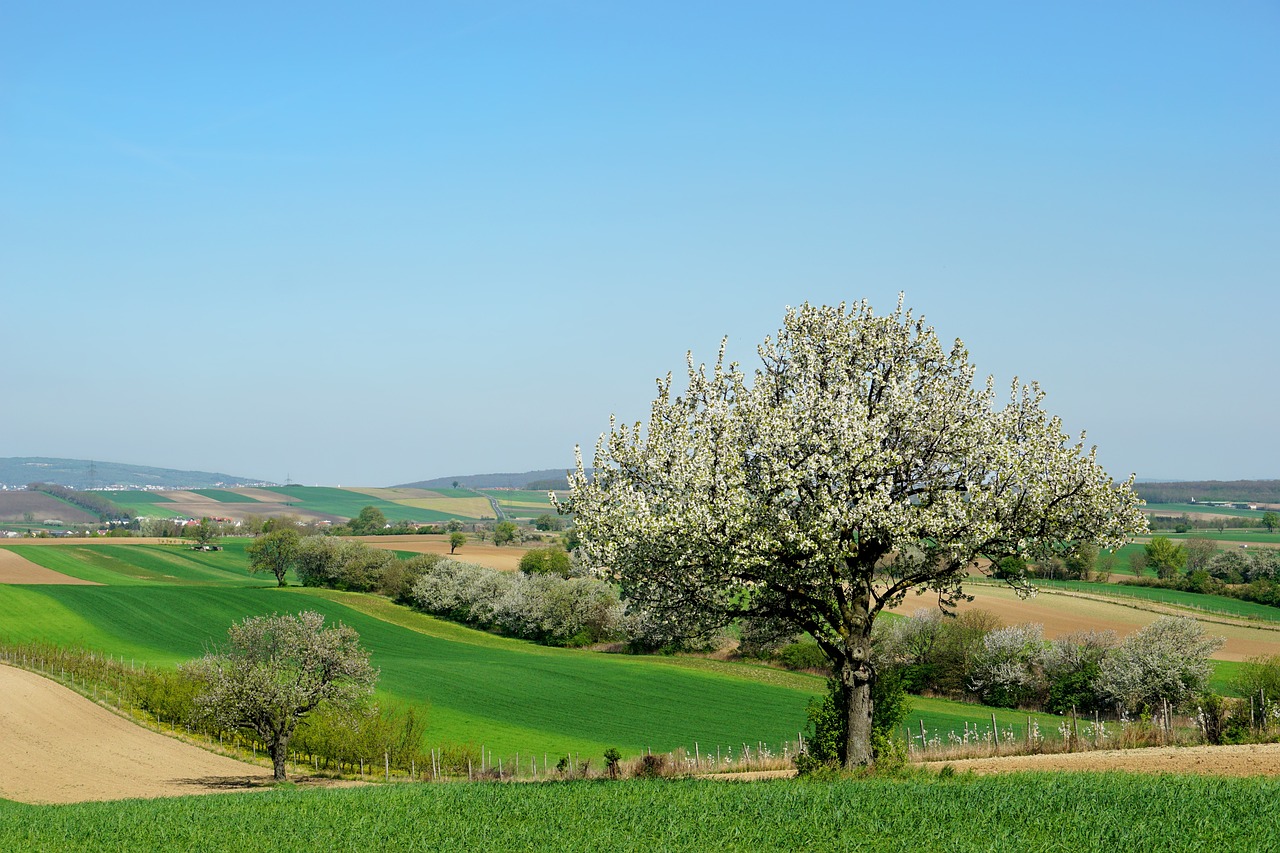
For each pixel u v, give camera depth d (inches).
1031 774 938.1
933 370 1117.1
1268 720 1302.9
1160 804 749.9
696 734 2359.7
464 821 876.0
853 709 1081.4
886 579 1119.6
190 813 1030.4
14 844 904.9
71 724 2317.9
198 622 3996.1
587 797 945.5
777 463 978.1
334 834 861.8
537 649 3801.7
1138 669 2326.5
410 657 3489.2
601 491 1075.9
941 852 674.8
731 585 1015.6
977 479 1036.5
